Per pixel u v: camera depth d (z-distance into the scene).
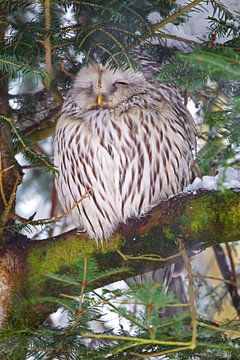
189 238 9.37
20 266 10.16
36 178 14.03
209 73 8.38
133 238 9.70
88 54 9.73
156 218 9.55
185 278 10.91
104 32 9.46
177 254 9.20
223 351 8.70
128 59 9.49
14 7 9.87
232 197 9.16
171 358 8.97
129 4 9.46
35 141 12.10
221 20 9.55
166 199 9.98
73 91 10.88
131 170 10.50
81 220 10.70
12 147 10.54
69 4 9.55
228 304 13.88
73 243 10.01
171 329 8.05
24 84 12.00
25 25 9.55
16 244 10.27
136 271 9.84
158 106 10.65
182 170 10.73
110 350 8.72
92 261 8.39
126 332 9.45
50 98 11.96
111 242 9.81
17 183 9.76
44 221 9.62
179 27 10.75
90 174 10.54
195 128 11.06
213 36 9.55
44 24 9.52
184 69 9.05
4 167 10.59
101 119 10.52
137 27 9.70
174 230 9.40
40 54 9.95
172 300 7.62
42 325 10.15
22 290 10.14
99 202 10.53
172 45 10.85
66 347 9.09
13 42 9.63
